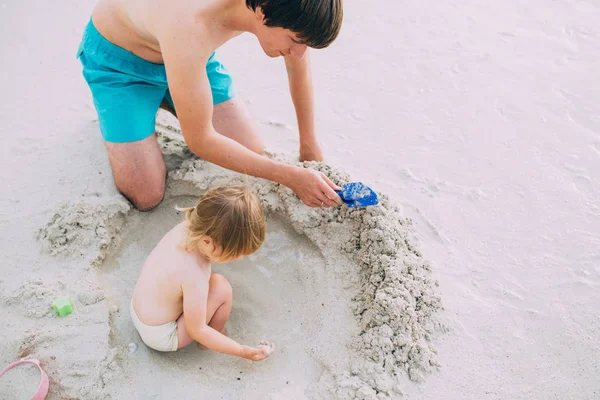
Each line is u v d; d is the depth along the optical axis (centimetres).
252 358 193
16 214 240
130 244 241
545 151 282
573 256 233
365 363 193
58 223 226
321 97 317
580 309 214
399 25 368
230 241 181
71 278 214
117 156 234
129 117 229
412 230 241
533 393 189
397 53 347
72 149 274
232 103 257
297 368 198
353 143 289
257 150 264
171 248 193
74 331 197
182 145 270
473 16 375
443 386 190
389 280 210
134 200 244
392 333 198
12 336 195
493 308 214
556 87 320
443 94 318
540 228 245
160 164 246
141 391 189
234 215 179
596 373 195
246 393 190
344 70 335
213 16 178
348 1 389
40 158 269
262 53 348
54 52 341
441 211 253
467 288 221
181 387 191
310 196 215
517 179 268
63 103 306
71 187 251
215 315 203
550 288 221
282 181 214
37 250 225
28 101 307
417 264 221
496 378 193
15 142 279
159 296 190
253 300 222
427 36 359
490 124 298
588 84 321
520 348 202
